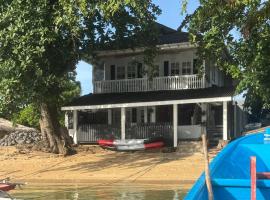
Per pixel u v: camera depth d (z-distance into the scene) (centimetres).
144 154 2769
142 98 3056
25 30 2247
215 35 1630
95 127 3272
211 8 1459
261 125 3781
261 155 678
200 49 2017
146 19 2697
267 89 1528
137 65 3356
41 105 2794
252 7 1255
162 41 3189
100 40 2772
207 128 3048
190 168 2253
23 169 2430
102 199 1495
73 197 1555
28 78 2277
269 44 1472
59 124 2864
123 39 2839
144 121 3297
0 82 2236
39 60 2331
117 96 3259
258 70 1524
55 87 2550
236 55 1602
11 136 3322
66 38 2512
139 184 1914
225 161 628
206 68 3127
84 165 2492
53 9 2306
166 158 2588
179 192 1650
